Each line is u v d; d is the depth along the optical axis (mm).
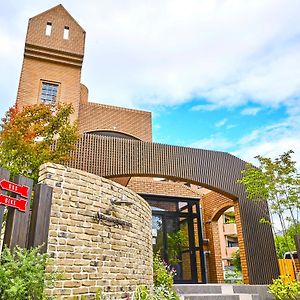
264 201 10820
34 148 7520
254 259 9953
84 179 5133
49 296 3844
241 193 10633
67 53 13609
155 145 9906
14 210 3756
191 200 12984
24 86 12703
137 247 6195
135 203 6445
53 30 13750
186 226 12500
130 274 5688
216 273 12594
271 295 9266
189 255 12125
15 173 6949
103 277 4980
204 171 10320
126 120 15961
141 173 9406
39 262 3484
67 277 4422
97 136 9211
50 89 13188
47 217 4180
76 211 4844
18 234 3693
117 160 9203
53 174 4715
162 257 11562
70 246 4602
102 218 5219
